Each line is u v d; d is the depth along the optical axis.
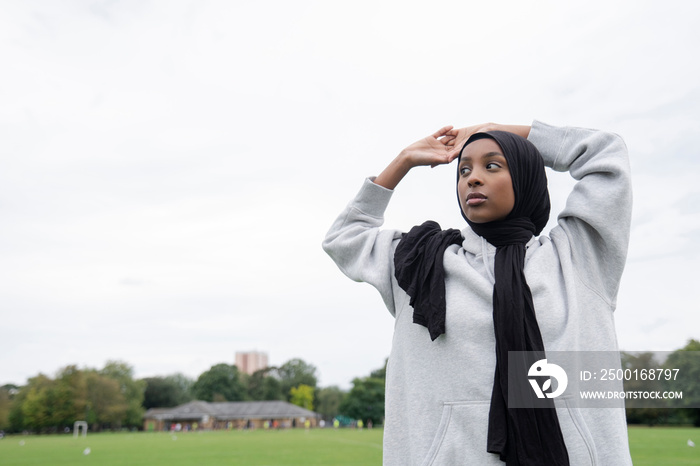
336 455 25.25
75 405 104.50
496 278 1.72
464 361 1.73
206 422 120.56
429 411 1.80
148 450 33.41
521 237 1.80
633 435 31.53
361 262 2.10
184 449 33.69
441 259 1.84
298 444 37.38
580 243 1.90
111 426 117.62
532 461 1.54
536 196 1.86
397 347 1.98
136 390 123.12
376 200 2.23
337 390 131.88
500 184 1.77
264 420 123.00
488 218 1.81
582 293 1.84
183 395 143.50
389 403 1.95
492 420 1.60
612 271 1.87
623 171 1.84
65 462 24.44
